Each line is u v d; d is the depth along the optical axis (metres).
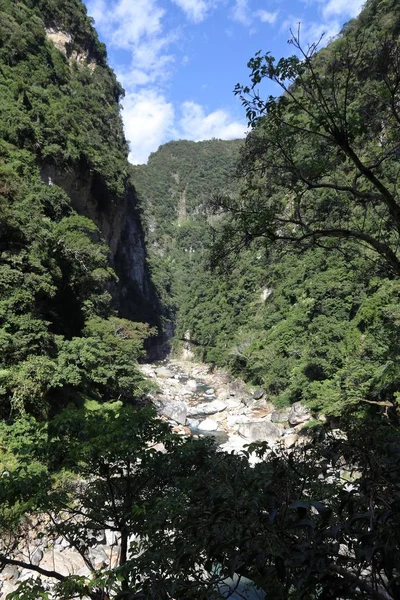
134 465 6.17
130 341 29.05
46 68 49.88
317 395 21.56
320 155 5.31
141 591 2.23
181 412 27.86
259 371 33.97
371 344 20.23
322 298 29.97
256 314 47.34
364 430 2.61
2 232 20.88
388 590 1.72
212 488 2.69
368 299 22.75
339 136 4.73
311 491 2.85
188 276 110.81
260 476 2.46
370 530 1.75
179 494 4.42
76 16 64.81
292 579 1.83
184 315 72.06
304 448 2.80
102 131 59.84
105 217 52.53
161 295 91.06
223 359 47.97
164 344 79.31
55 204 32.88
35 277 20.22
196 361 61.44
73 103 51.75
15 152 32.59
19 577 8.53
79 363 20.42
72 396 20.11
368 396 16.25
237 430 24.22
